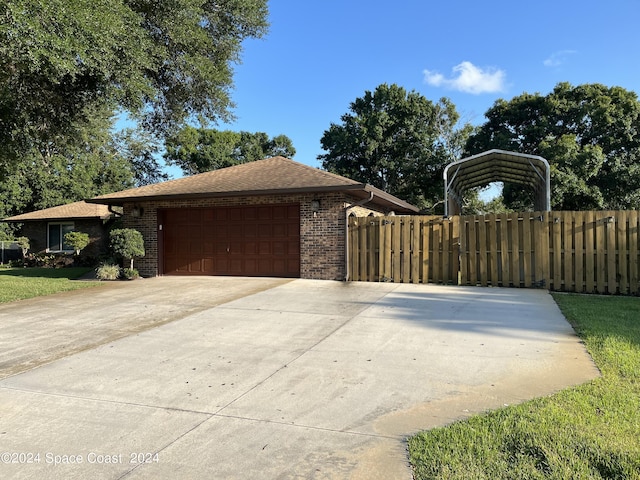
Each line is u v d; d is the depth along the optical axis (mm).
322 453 3082
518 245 10359
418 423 3510
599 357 4914
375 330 6504
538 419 3379
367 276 11727
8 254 25766
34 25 6855
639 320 6754
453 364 4934
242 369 4938
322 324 6945
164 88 12562
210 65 11742
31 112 10789
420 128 31219
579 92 26047
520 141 27297
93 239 21484
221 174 15211
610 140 24641
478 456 2918
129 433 3457
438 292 9750
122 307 8688
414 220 11281
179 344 6004
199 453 3123
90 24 7684
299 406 3908
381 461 2951
